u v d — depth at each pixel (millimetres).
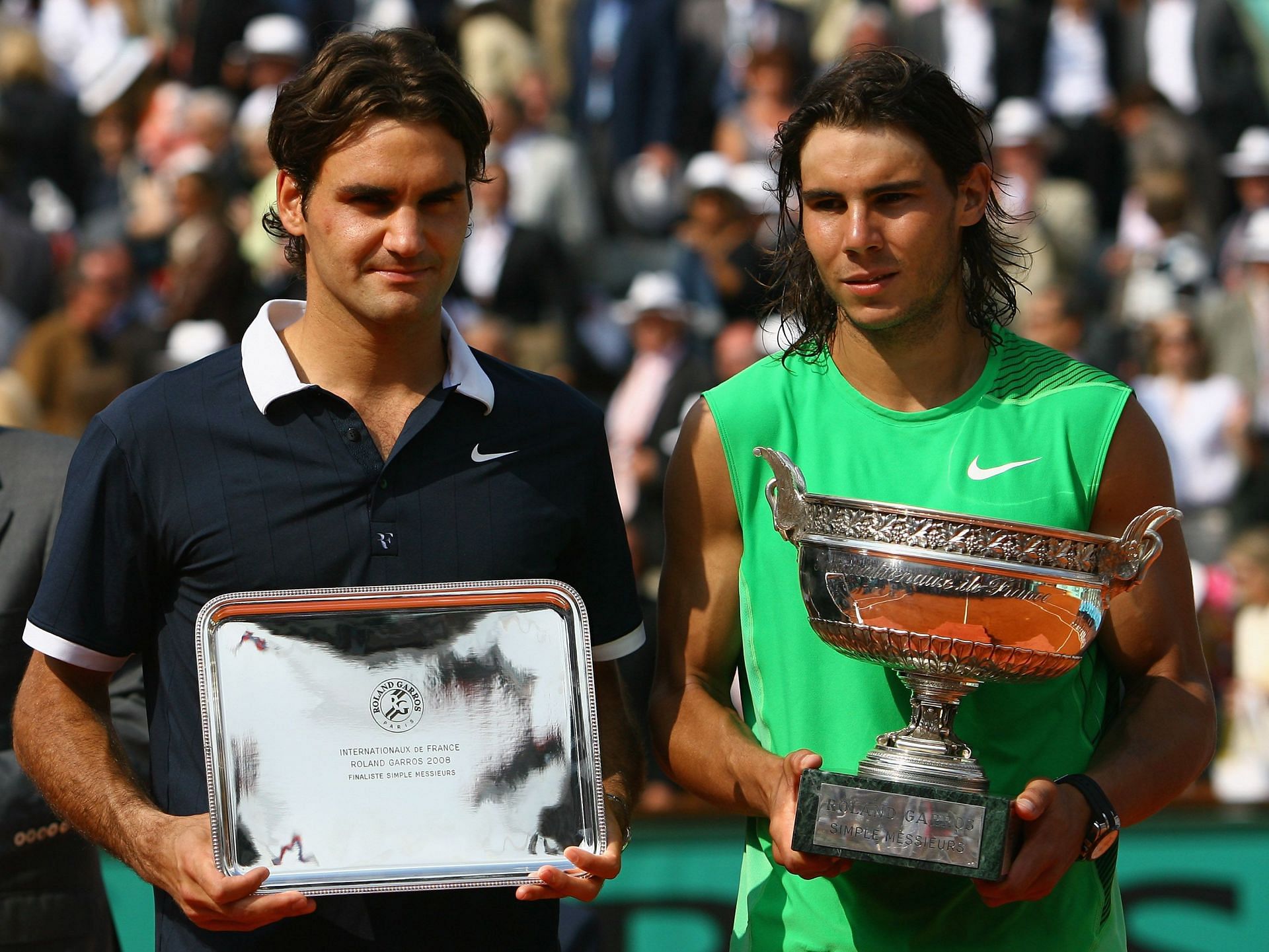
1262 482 28484
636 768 9781
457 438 9312
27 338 28906
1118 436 9547
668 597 10180
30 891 11273
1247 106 39156
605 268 34250
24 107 36875
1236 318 30156
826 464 9805
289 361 9156
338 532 9031
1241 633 21797
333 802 8641
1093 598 8609
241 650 8719
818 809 8664
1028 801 8516
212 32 38156
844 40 37875
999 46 37500
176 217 31297
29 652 11219
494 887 9219
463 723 8820
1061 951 9578
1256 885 17359
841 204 9266
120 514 9055
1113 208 36594
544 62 38781
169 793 9109
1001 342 9977
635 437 27875
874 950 9578
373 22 38312
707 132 37969
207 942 9086
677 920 17156
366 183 8719
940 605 8539
